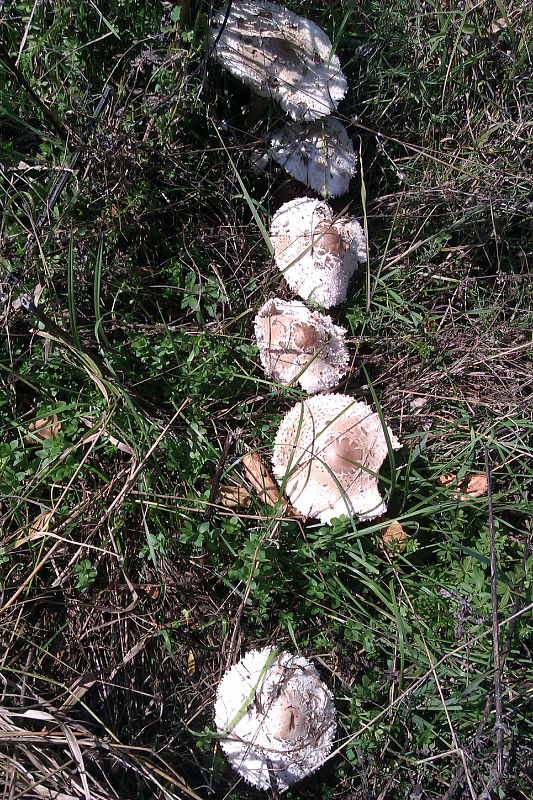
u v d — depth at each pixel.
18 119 0.70
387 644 0.69
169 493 0.71
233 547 0.69
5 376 0.72
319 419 0.73
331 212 0.83
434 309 0.87
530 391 0.83
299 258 0.75
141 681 0.68
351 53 0.89
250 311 0.79
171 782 0.62
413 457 0.75
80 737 0.61
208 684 0.68
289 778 0.62
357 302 0.86
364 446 0.72
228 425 0.77
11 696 0.63
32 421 0.71
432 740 0.66
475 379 0.84
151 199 0.78
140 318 0.79
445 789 0.66
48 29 0.72
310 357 0.77
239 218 0.86
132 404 0.68
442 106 0.89
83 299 0.76
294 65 0.80
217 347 0.76
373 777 0.66
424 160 0.88
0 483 0.66
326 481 0.71
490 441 0.77
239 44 0.78
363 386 0.82
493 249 0.89
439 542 0.75
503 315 0.87
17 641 0.66
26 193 0.71
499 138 0.89
